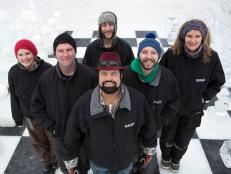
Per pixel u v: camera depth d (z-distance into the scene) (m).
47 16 5.12
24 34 3.10
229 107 2.80
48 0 5.88
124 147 1.43
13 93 1.78
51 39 3.62
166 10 5.43
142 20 4.91
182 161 2.22
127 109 1.33
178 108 1.69
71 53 1.43
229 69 3.16
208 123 2.59
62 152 1.68
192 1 5.93
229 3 5.58
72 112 1.38
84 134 1.47
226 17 4.70
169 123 1.77
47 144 2.00
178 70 1.68
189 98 1.74
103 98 1.34
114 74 1.26
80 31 4.45
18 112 1.87
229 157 2.21
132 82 1.55
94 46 2.12
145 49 1.44
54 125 1.68
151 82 1.52
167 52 1.72
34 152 2.28
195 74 1.67
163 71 1.55
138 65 1.50
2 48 2.90
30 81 1.69
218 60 1.69
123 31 4.42
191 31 1.53
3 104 2.54
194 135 2.47
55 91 1.53
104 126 1.35
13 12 5.25
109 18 2.00
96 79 1.54
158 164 2.18
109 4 5.70
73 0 5.89
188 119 1.84
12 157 2.23
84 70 1.53
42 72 1.70
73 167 1.57
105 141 1.39
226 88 2.90
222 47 3.46
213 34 3.74
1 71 2.79
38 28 3.58
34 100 1.61
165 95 1.59
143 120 1.44
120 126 1.36
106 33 2.03
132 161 1.56
